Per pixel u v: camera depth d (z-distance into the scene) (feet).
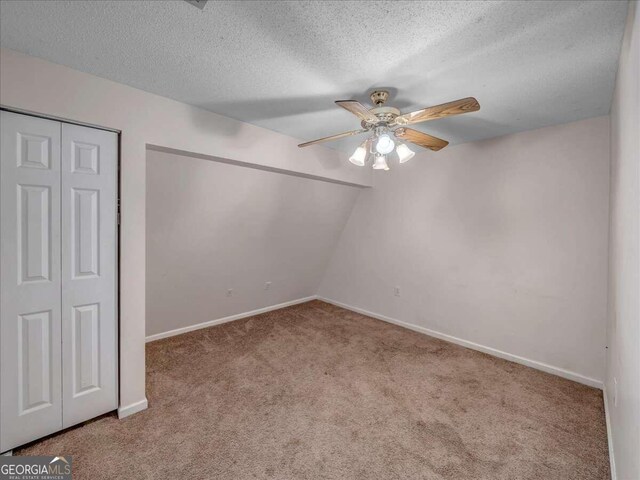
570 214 8.08
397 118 5.57
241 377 8.13
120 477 4.91
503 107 7.00
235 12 3.94
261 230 11.31
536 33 4.27
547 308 8.54
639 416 3.26
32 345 5.38
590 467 5.21
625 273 4.40
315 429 6.10
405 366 8.84
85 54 4.98
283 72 5.48
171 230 9.09
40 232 5.37
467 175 10.10
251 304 13.32
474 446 5.68
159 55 4.99
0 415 5.15
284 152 9.12
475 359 9.32
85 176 5.75
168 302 10.40
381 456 5.42
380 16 3.96
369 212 13.24
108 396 6.24
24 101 4.98
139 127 6.23
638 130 3.30
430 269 11.22
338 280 14.92
